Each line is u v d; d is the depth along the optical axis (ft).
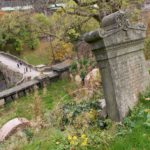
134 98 22.12
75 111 24.80
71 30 59.72
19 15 67.00
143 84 23.53
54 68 71.20
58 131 21.67
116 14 20.81
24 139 23.79
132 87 22.15
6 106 57.06
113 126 19.70
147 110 20.01
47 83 67.15
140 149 16.01
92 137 18.26
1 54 127.65
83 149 17.42
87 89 30.86
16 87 65.51
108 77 20.86
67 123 23.84
